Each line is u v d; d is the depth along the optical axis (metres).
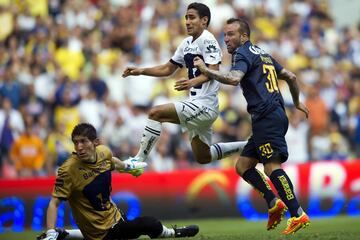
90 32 62.84
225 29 28.39
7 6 62.50
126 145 54.62
